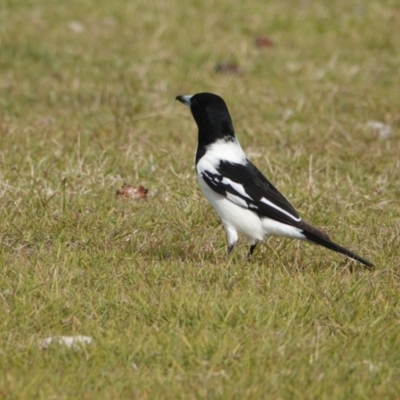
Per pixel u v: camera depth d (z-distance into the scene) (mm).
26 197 15695
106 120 21109
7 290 12031
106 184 16750
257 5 32156
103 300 11859
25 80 24016
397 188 17344
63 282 12359
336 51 28234
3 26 28344
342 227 15227
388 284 12633
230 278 12680
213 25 29969
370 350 10656
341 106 23062
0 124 20281
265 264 13609
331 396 9586
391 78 25844
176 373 10125
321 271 13180
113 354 10398
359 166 18578
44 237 14320
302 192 16578
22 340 10766
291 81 25203
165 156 18484
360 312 11625
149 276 12750
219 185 13258
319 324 11430
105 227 14742
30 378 9789
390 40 29125
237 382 9867
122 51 26875
